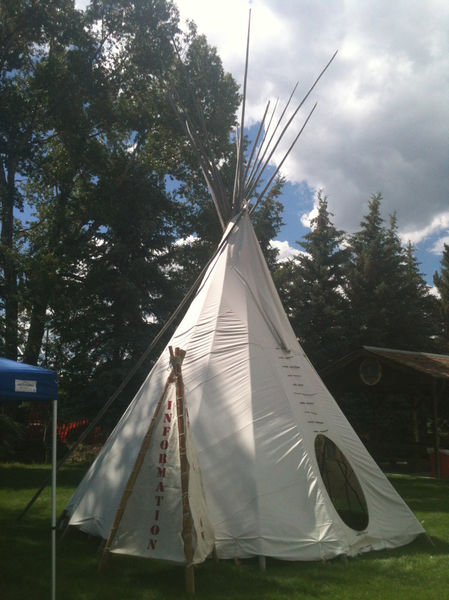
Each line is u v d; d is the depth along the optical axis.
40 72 19.30
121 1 19.91
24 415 20.17
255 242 9.24
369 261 31.61
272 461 6.50
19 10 19.11
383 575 5.71
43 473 14.25
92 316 19.06
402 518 7.17
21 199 19.91
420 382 15.91
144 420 7.31
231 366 7.42
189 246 22.09
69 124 19.62
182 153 22.41
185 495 5.57
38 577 5.75
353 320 29.19
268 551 5.84
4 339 18.38
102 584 5.52
